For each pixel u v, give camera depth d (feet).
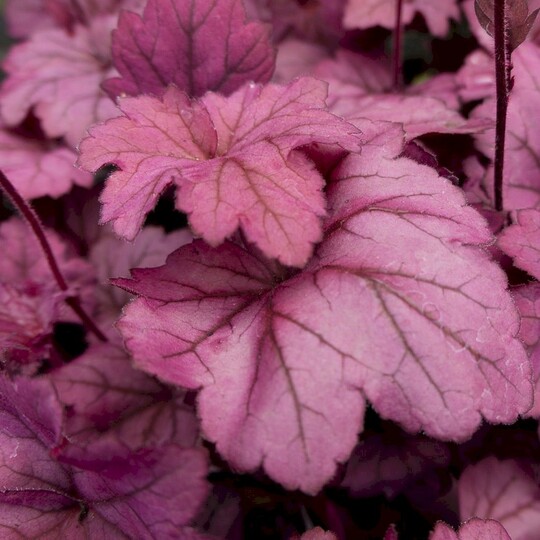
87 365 1.00
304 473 0.77
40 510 0.87
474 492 0.91
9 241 1.12
